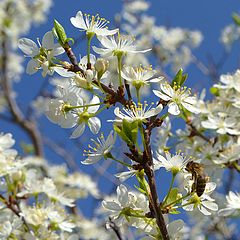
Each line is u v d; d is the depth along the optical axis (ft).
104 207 1.96
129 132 1.89
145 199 1.96
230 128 2.36
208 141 2.46
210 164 2.37
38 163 3.96
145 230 1.97
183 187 2.00
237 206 2.19
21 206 2.19
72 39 1.96
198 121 2.46
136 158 1.90
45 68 1.95
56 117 1.97
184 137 2.50
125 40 1.96
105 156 1.94
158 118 1.93
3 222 2.17
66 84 1.98
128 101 1.93
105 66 1.92
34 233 2.16
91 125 1.98
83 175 3.92
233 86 2.40
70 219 2.23
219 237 3.06
